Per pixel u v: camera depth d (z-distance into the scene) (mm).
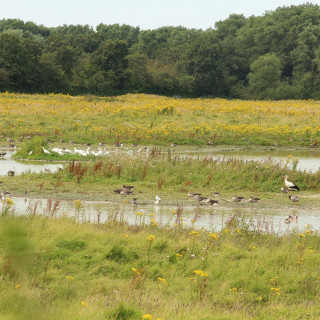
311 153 87250
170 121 109562
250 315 24047
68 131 91438
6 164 65438
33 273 26172
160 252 30969
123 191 50250
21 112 108438
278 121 116562
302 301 26703
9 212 36250
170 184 55094
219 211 46062
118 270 28250
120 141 86125
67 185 52938
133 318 21453
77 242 30484
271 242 34719
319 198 52594
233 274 28547
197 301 25016
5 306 21531
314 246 34500
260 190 54844
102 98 171125
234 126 100750
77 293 24516
